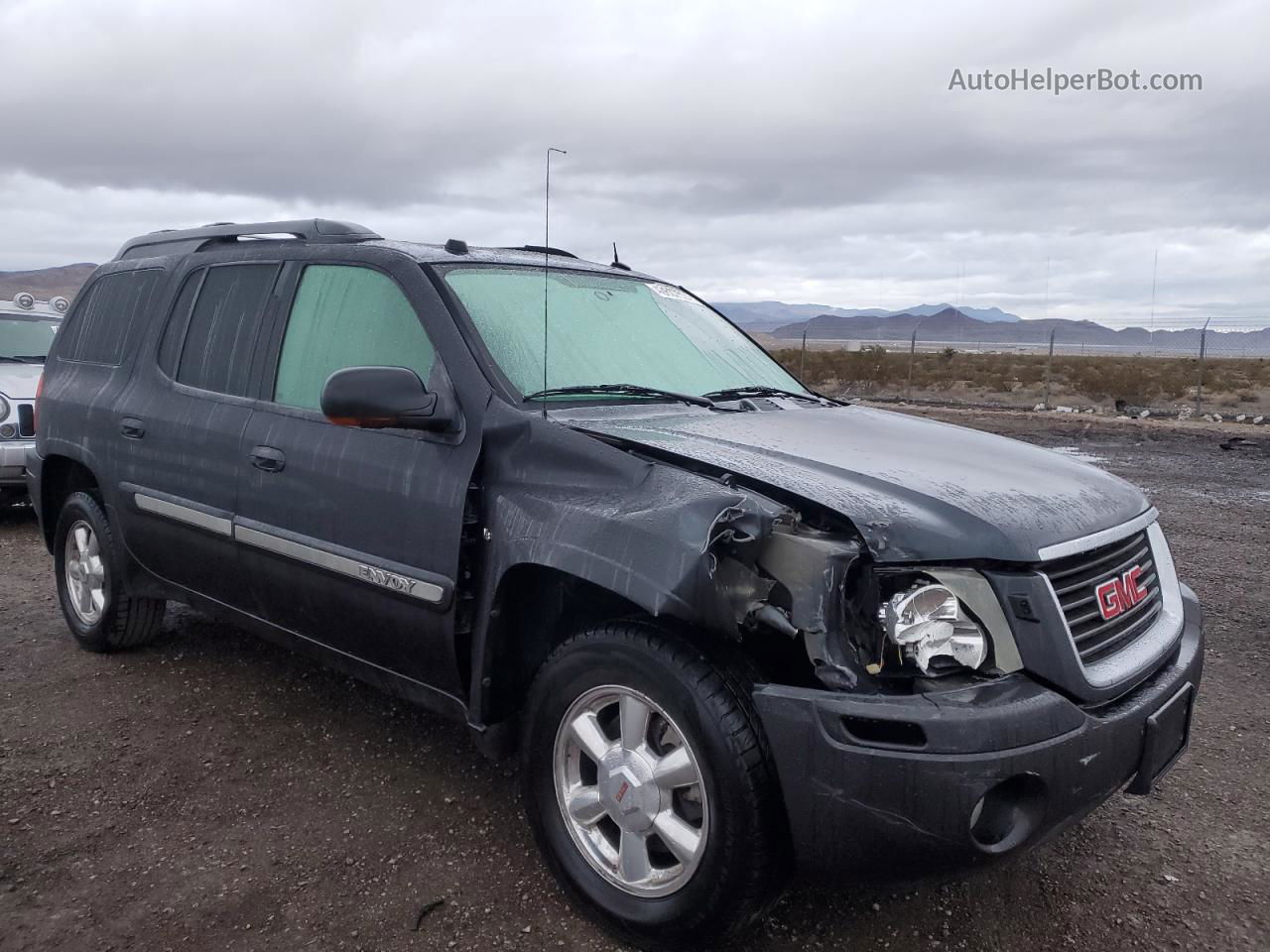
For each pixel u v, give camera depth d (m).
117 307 4.88
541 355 3.44
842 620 2.46
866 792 2.35
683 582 2.49
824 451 3.06
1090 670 2.62
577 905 2.87
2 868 3.07
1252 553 7.74
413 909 2.90
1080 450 14.73
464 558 3.07
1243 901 3.05
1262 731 4.32
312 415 3.62
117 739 4.02
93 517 4.77
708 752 2.49
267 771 3.77
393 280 3.55
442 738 4.09
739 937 2.69
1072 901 3.03
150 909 2.88
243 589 3.96
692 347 4.11
